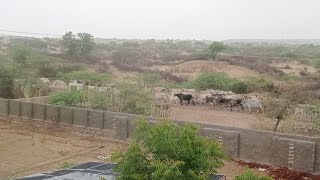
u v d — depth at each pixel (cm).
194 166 877
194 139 898
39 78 4278
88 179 1381
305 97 2983
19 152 2172
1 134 2559
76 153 2161
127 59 7494
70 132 2609
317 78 5209
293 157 1897
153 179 845
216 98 3484
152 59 7844
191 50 11150
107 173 1458
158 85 4219
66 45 7169
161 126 906
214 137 2080
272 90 3053
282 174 1805
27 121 2845
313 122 2578
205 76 4403
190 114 3161
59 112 2692
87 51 7225
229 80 4375
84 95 2994
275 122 2577
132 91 2930
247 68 6222
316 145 1855
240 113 3262
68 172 1493
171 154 874
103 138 2461
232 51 9956
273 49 11012
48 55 6712
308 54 9525
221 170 1869
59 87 3922
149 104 2794
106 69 6084
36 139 2450
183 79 5331
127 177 884
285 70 6512
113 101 2859
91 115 2547
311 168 1858
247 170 947
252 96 3575
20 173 1802
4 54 7150
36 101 3141
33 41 11888
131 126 2373
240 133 2033
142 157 888
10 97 3600
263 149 1977
